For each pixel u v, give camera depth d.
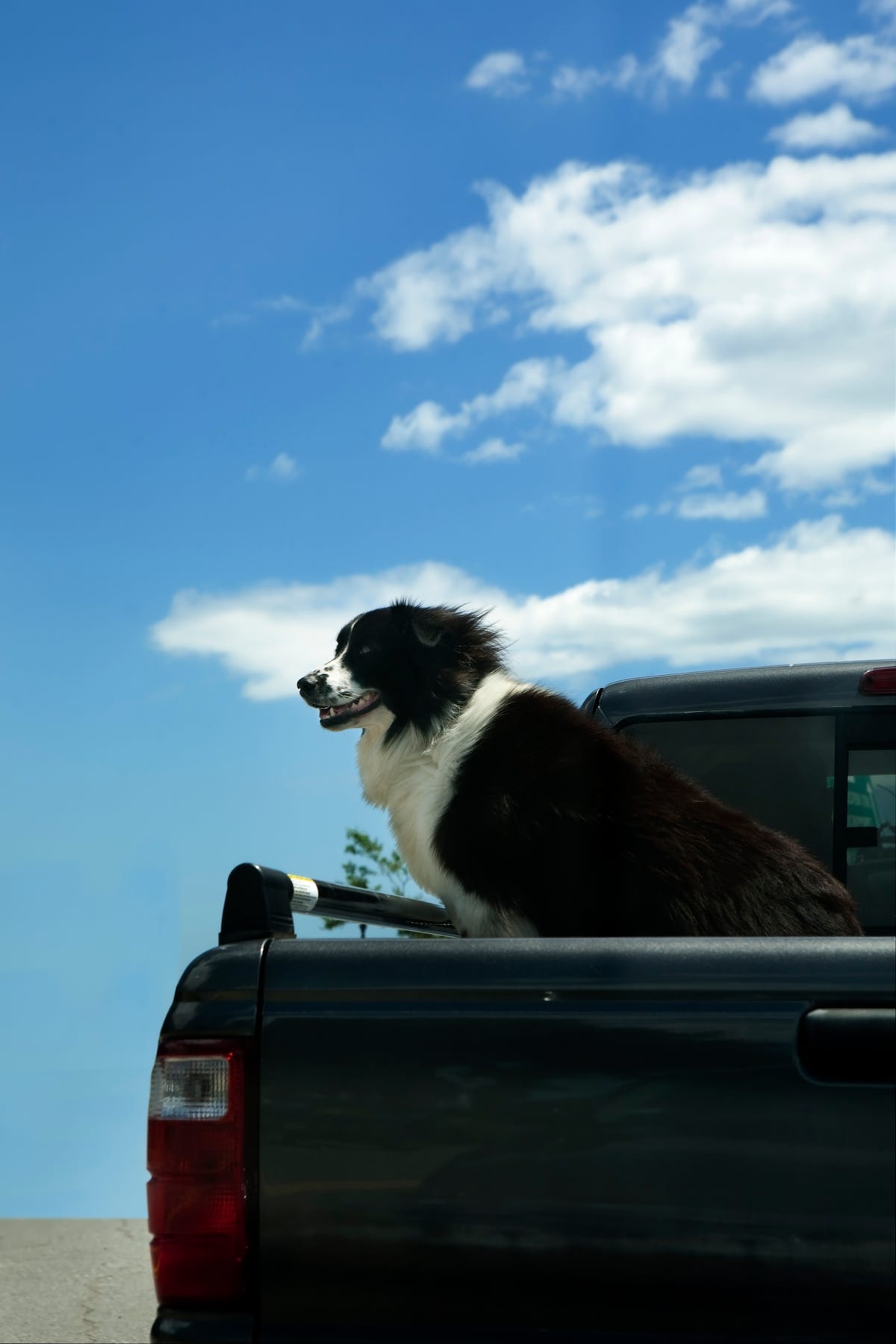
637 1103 2.06
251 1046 2.15
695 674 4.52
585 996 2.11
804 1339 1.99
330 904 3.01
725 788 4.48
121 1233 7.57
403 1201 2.07
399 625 4.71
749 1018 2.08
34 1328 5.37
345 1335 2.07
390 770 4.67
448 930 4.38
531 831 4.09
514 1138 2.07
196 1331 2.08
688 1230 2.02
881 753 4.37
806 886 3.80
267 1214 2.10
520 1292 2.04
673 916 3.79
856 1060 2.07
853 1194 2.01
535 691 4.46
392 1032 2.12
